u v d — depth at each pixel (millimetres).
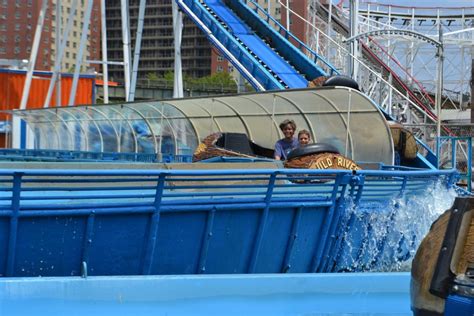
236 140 24141
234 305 10094
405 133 29406
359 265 14508
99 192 12000
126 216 11273
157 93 129000
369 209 14344
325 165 16125
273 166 16156
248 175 12734
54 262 10773
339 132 26547
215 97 27625
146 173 11047
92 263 11086
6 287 9484
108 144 40281
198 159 22969
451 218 6297
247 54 42062
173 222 11781
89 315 9242
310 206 13383
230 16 48562
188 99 29281
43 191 11555
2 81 70000
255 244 12773
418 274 6535
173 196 11609
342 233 14000
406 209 15156
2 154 32438
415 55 84188
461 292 5961
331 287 11047
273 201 12875
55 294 9711
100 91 121625
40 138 47344
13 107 70125
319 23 78688
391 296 10797
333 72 42438
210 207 12070
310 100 25953
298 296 10750
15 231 10328
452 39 82375
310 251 13711
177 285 10352
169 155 30531
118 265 11305
